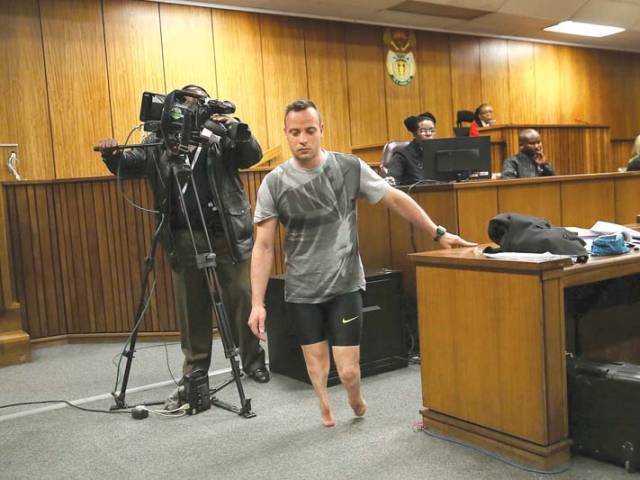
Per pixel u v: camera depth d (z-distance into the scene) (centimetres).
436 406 255
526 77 949
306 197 252
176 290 334
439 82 859
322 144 759
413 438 253
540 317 212
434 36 855
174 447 262
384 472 225
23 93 579
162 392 343
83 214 484
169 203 312
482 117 775
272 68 720
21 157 578
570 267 221
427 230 267
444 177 435
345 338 259
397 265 396
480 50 898
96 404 327
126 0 627
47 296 486
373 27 800
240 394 292
